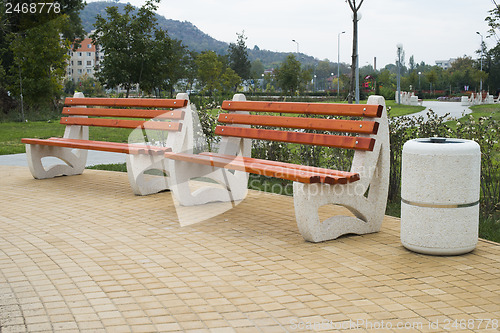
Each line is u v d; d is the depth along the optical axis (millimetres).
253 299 3809
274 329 3318
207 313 3572
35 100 30812
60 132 20531
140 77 28312
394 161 7172
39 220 6273
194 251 5008
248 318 3486
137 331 3305
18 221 6238
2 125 24938
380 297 3816
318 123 5863
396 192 7199
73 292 3969
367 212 5559
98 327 3361
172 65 31125
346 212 6574
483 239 5262
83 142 8562
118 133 19062
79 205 7082
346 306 3664
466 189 4637
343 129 5602
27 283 4164
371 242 5262
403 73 130000
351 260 4676
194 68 60375
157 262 4680
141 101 8070
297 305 3693
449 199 4633
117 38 27938
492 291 3916
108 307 3682
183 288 4039
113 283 4156
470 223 4711
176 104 7473
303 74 56094
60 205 7098
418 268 4441
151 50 28109
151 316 3529
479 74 62406
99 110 8828
